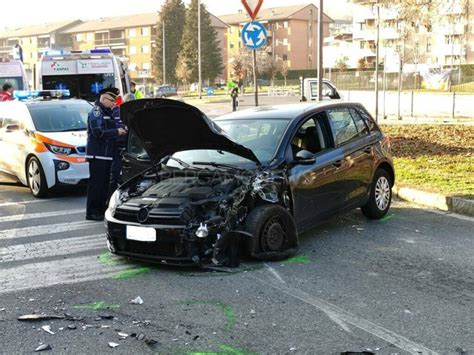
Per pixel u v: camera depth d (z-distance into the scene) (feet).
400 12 51.80
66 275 18.67
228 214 18.47
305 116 22.85
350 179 23.76
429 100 92.94
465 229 24.16
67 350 13.14
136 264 19.65
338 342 13.35
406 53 131.03
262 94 183.11
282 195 20.16
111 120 26.45
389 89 115.96
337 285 17.26
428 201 29.14
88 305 15.96
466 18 50.14
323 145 23.02
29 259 20.62
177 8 304.71
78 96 54.65
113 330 14.23
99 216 27.09
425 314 14.97
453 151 43.91
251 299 16.17
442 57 221.25
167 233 17.94
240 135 22.53
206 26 286.46
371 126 26.48
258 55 275.39
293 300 16.06
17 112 36.45
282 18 354.54
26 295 16.84
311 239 22.70
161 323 14.61
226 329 14.16
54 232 24.73
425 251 20.90
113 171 27.04
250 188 19.19
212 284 17.44
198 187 19.35
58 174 32.42
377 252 20.80
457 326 14.20
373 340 13.46
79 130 35.01
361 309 15.35
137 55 363.35
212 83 292.61
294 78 291.58
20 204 31.50
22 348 13.28
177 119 19.71
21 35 400.67
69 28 395.55
